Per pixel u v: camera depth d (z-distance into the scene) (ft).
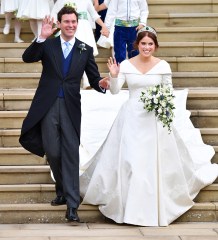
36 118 51.16
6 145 59.93
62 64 51.44
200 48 74.84
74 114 51.47
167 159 52.49
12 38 81.05
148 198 51.55
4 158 58.29
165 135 52.42
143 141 52.11
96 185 52.65
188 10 82.53
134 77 52.75
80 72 51.75
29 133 51.70
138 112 52.70
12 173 56.08
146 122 52.49
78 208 53.21
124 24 70.13
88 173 54.13
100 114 60.85
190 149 57.82
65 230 50.49
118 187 51.85
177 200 52.95
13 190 54.49
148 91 51.67
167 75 53.16
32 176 56.34
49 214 53.21
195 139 59.00
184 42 75.00
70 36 51.67
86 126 59.82
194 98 63.77
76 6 69.36
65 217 52.42
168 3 82.38
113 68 51.96
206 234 49.55
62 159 51.47
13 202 54.54
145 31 52.85
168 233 49.73
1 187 54.44
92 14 70.08
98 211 53.47
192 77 70.03
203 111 62.08
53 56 51.42
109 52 76.64
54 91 51.24
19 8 77.10
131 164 51.52
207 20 80.43
